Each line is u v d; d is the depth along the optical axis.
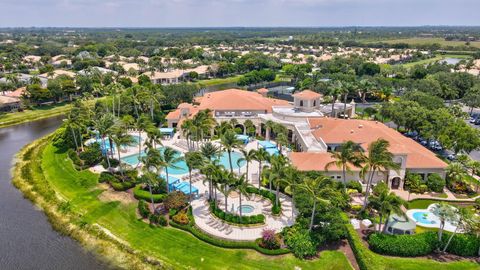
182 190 71.25
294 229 56.25
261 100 123.31
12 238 61.56
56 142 103.56
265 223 61.44
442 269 50.47
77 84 171.88
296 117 102.06
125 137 77.75
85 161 87.44
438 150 96.69
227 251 54.94
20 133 122.56
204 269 51.78
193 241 57.66
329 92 127.44
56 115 146.88
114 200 70.69
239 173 82.00
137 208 67.56
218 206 67.38
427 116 101.31
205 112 95.81
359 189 71.31
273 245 54.44
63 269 53.59
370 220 60.75
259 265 51.75
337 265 51.31
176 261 53.84
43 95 151.38
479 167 74.94
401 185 73.38
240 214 60.91
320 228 56.53
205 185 76.38
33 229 64.50
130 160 92.50
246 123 108.62
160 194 70.56
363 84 148.25
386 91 149.75
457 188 72.81
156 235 59.75
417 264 51.25
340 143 84.62
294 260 52.28
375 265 49.00
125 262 54.88
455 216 52.44
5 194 77.75
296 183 60.38
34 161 95.06
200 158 65.31
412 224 57.16
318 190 54.72
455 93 153.00
